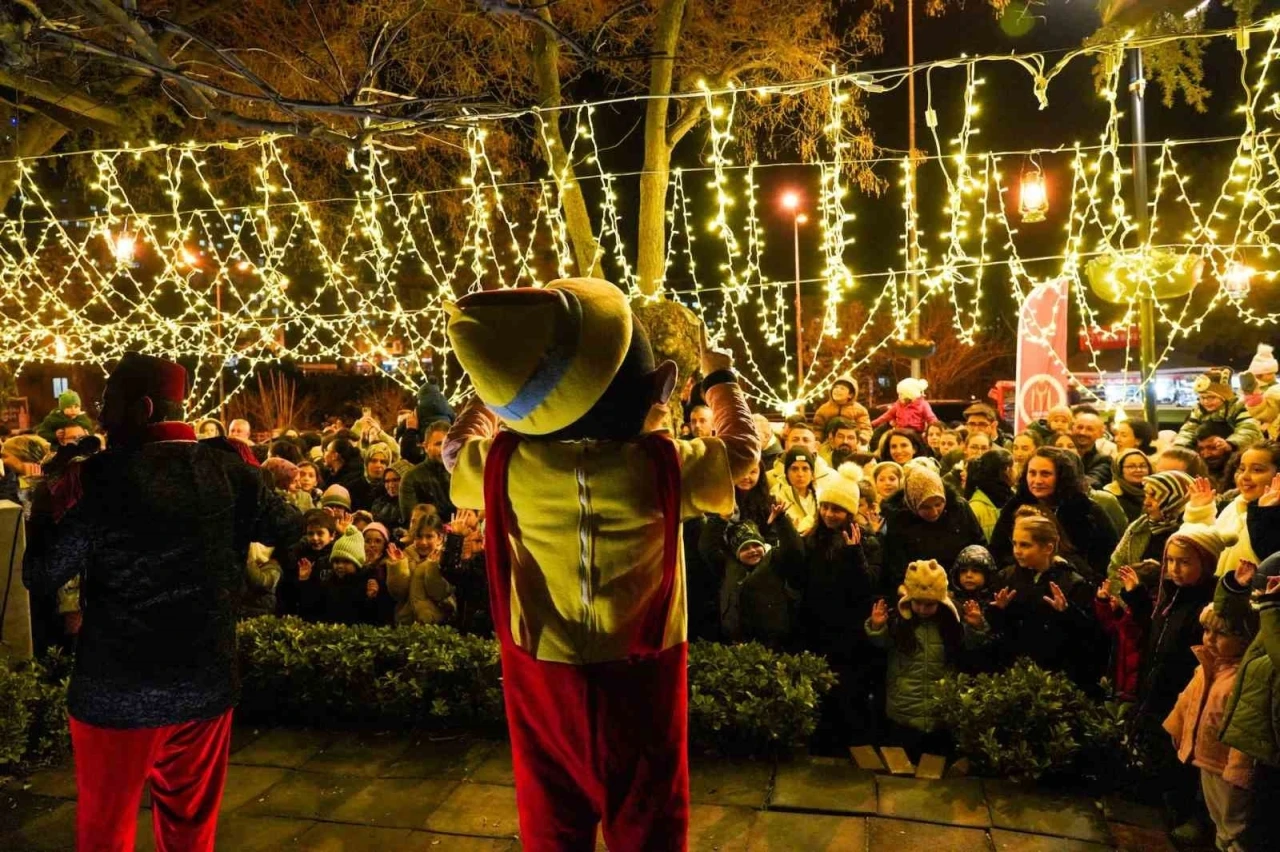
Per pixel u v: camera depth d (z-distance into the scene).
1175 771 3.74
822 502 4.68
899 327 9.74
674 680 2.44
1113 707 4.09
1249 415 7.30
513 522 2.45
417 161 13.60
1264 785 3.25
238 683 3.15
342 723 4.96
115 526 2.91
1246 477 4.16
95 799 2.94
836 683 4.51
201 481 3.03
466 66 10.19
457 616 5.50
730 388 2.67
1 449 7.47
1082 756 4.03
